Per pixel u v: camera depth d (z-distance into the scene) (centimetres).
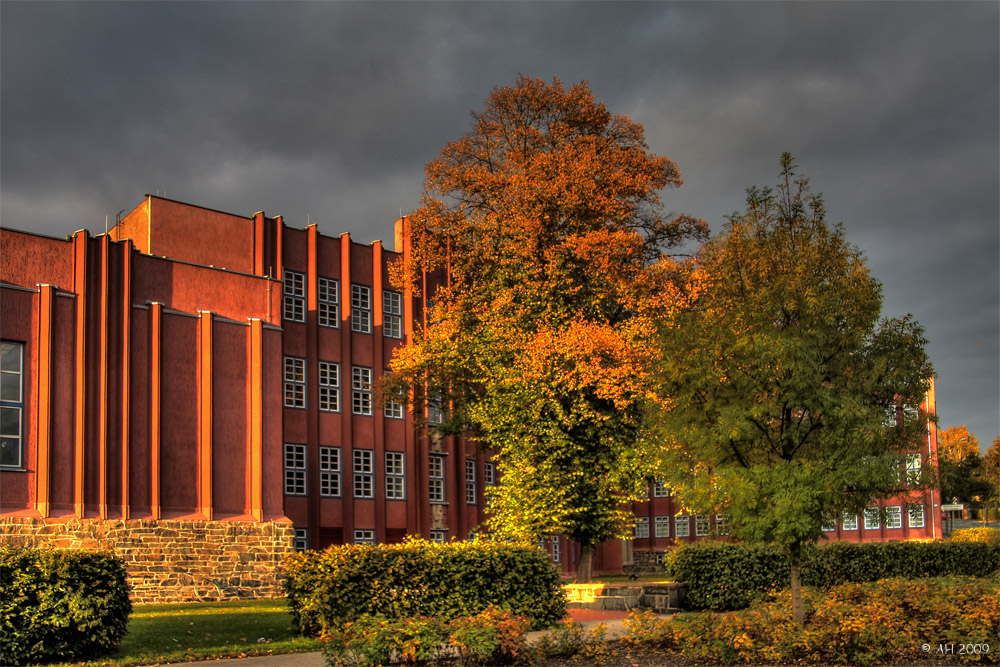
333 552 1845
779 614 1680
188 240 3741
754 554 2453
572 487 3075
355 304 4219
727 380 1661
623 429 3122
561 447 3105
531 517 3045
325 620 1781
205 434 3216
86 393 2970
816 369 1584
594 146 3581
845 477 1561
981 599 1650
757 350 1598
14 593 1476
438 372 3634
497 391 3275
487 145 3838
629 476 3073
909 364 1623
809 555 2589
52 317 2936
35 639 1485
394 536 4169
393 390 3888
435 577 1900
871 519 1762
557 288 3294
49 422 2872
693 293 2900
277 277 3928
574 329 3034
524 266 3375
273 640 1750
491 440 3388
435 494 4438
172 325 3219
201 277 3356
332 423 4016
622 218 3506
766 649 1423
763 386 1634
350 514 3975
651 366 1892
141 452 3070
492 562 1981
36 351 2912
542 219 3347
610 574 5134
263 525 3278
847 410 1556
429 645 1372
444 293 3653
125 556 2945
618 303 3325
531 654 1455
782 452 1661
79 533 2869
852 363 1638
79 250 3042
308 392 3931
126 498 2986
